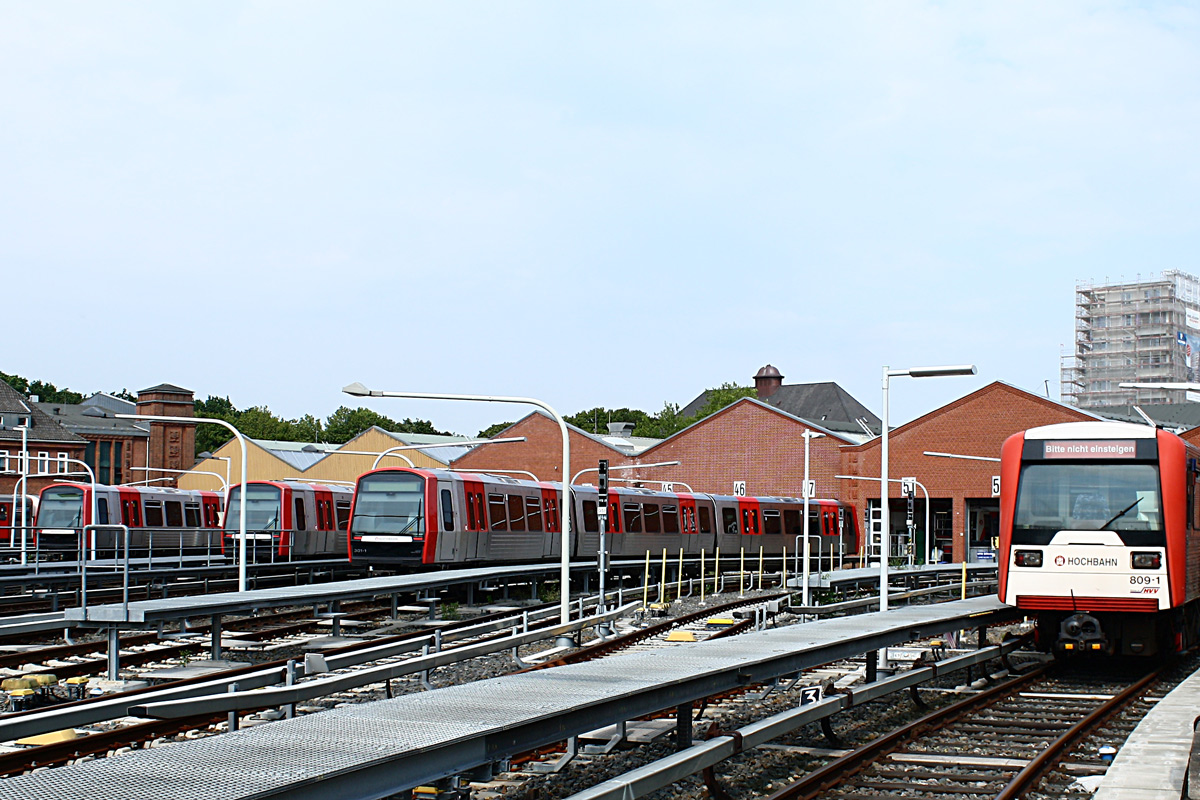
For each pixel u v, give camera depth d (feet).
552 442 260.62
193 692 40.91
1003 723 46.47
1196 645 74.64
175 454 317.42
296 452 307.58
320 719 28.91
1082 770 37.68
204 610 62.75
